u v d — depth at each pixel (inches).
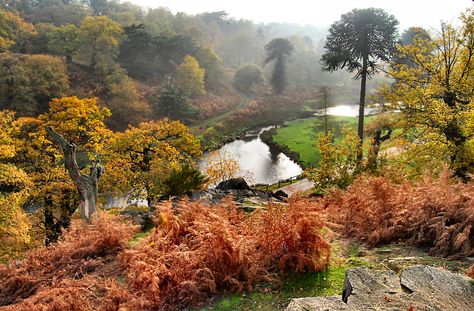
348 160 603.8
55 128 732.0
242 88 3469.5
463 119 551.8
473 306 117.1
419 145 607.2
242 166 1588.3
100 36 2381.9
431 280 133.0
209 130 2079.2
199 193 506.6
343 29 984.3
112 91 2054.6
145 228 373.7
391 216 256.2
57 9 3850.9
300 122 2519.7
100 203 780.6
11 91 1637.6
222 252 196.1
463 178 508.4
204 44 3814.0
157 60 2923.2
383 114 818.8
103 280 221.8
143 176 762.2
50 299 200.7
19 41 2464.3
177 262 201.5
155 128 892.0
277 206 234.5
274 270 203.3
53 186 674.8
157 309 176.4
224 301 179.0
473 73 610.5
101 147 788.6
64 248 292.0
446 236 206.5
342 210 294.5
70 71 2265.0
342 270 197.6
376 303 121.3
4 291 252.7
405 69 682.8
